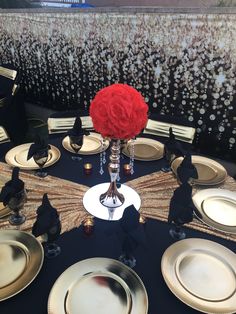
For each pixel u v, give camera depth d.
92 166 1.42
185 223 0.98
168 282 0.82
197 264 0.90
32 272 0.83
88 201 1.17
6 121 2.82
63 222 1.05
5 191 0.98
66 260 0.90
